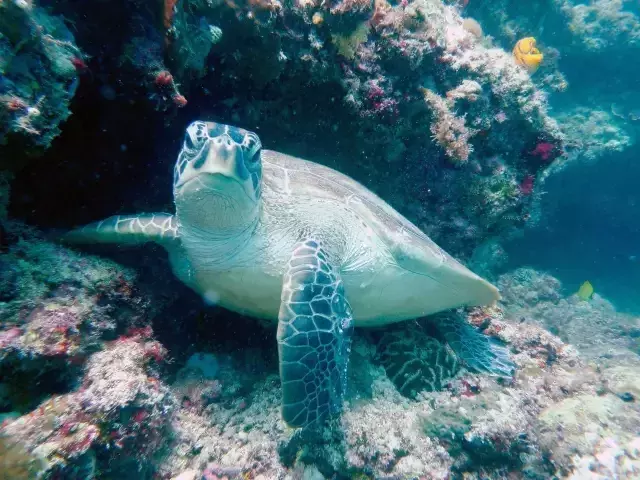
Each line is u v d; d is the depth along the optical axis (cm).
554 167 234
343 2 85
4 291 50
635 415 70
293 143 105
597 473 62
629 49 246
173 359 72
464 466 64
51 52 46
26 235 58
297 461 61
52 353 46
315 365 56
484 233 125
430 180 113
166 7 57
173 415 58
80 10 54
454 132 102
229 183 56
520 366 90
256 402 69
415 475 61
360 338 90
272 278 70
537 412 75
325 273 64
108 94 60
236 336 82
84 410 45
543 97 114
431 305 86
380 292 78
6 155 45
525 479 64
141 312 66
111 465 46
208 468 57
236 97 87
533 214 229
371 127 100
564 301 221
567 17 247
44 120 45
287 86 91
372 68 94
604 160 243
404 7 93
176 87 65
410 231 83
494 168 116
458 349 92
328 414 55
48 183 62
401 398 77
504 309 140
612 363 93
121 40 58
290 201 71
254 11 73
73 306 54
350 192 82
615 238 272
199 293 80
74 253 62
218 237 65
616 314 242
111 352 55
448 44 104
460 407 70
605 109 254
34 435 41
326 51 88
